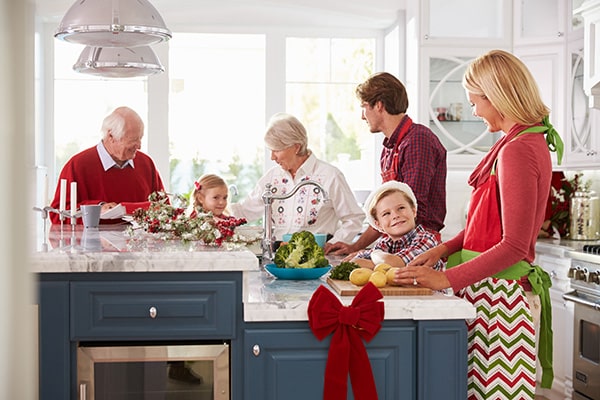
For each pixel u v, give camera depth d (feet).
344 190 11.60
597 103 13.80
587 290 13.17
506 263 7.11
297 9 17.70
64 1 17.03
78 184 13.60
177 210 9.83
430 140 10.11
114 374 7.61
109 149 13.67
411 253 8.46
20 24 2.20
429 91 16.38
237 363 7.63
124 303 7.57
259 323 7.19
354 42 18.76
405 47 17.60
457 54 16.35
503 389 7.45
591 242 15.29
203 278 7.61
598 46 13.52
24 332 2.21
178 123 20.08
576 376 13.43
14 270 2.19
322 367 7.18
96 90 18.07
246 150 20.76
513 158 7.13
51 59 17.89
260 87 20.67
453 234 17.84
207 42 19.63
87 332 7.55
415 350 7.19
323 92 18.80
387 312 7.07
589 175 16.61
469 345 7.66
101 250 7.98
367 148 19.03
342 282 7.86
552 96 15.75
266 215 9.75
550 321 7.82
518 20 16.14
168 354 7.57
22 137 2.21
